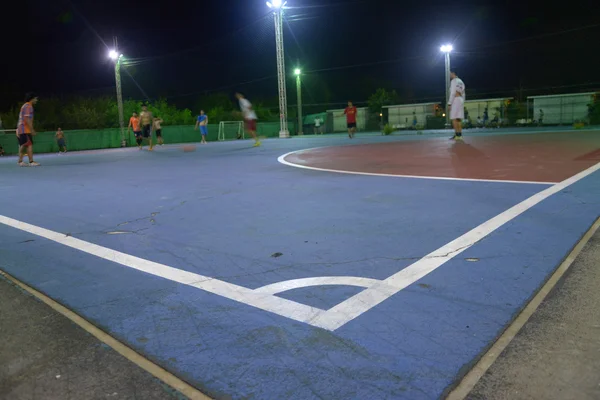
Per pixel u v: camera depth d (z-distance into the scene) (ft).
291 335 7.00
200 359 6.44
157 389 5.83
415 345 6.60
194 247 11.76
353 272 9.48
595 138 39.68
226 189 20.71
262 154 39.83
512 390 5.61
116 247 12.03
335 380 5.86
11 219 15.96
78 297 8.71
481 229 12.10
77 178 27.58
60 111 101.14
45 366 6.41
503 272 9.12
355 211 15.01
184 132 109.09
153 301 8.43
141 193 20.61
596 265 9.34
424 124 139.23
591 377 5.83
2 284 9.50
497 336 6.80
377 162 28.66
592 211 13.35
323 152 38.58
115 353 6.70
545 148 31.94
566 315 7.36
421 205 15.38
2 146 80.12
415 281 8.86
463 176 21.09
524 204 14.67
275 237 12.39
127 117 107.45
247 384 5.84
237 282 9.22
